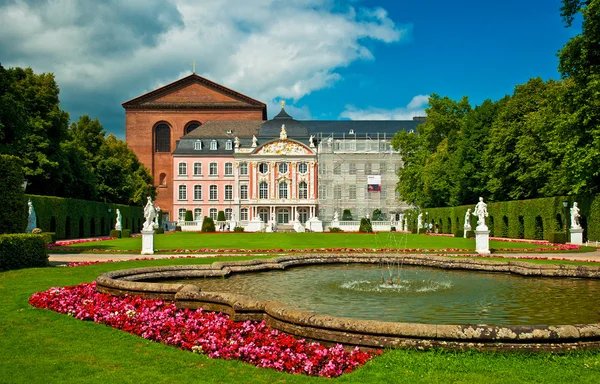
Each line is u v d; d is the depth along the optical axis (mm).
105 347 9406
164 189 111625
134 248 36031
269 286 17000
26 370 8117
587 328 8430
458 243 41562
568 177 38875
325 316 9195
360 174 102938
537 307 13133
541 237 47125
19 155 46375
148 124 112062
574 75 34938
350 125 111375
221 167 104688
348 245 40000
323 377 7691
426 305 13438
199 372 7996
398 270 21531
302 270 21719
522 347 8305
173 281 18125
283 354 8312
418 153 72812
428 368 7711
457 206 64250
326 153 102875
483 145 61594
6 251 21641
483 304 13539
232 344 8930
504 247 36344
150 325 10398
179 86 113812
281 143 101062
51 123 54469
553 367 7742
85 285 15312
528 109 52688
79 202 53719
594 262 25125
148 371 8062
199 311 11281
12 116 42375
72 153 60062
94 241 45219
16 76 54688
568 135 36500
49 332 10477
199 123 113812
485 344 8375
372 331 8648
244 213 101125
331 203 102250
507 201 53531
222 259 26797
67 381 7637
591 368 7664
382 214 102375
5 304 13367
